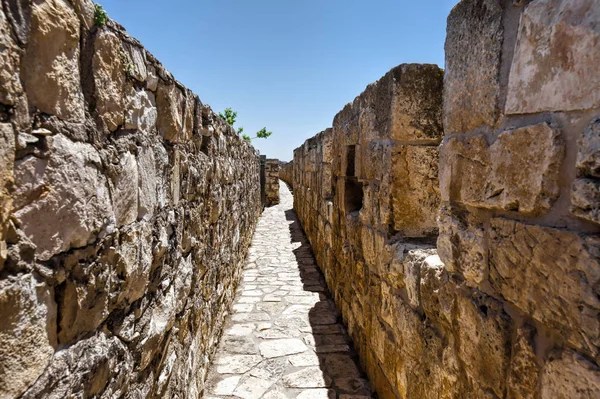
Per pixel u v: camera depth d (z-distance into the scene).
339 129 3.42
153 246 1.39
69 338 0.86
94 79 0.94
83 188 0.88
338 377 2.58
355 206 3.22
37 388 0.73
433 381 1.51
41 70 0.73
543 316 0.89
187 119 1.89
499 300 1.08
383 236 2.12
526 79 0.95
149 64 1.32
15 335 0.67
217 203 2.85
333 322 3.46
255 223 8.45
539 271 0.90
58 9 0.78
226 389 2.43
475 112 1.17
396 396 1.99
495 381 1.09
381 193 2.12
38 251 0.73
